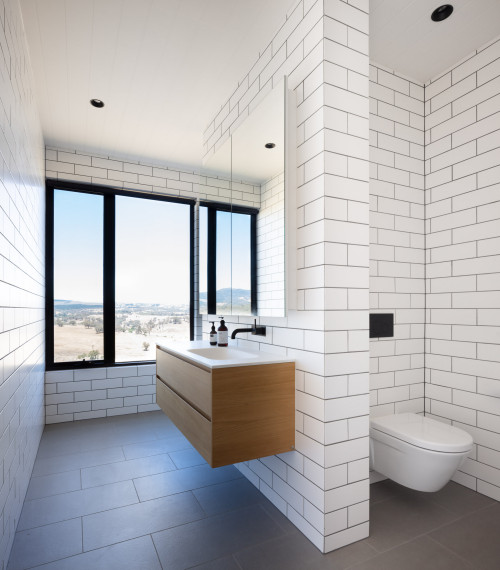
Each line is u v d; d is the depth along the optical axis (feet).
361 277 6.22
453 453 6.14
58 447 9.85
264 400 6.28
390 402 8.34
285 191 6.50
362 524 6.07
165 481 8.04
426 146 9.05
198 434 6.47
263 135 7.35
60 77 8.66
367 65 6.39
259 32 7.34
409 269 8.73
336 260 5.96
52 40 7.42
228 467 8.79
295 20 6.67
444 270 8.52
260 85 7.86
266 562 5.54
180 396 7.89
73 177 12.45
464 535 6.19
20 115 6.61
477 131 7.93
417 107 9.02
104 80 8.79
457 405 8.14
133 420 12.13
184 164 13.80
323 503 5.73
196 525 6.44
